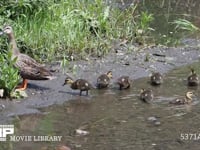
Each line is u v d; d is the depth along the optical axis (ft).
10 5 53.47
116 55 54.49
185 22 63.72
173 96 46.21
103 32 57.47
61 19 55.06
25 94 44.73
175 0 75.31
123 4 69.51
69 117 41.75
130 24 60.23
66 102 44.50
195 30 63.46
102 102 44.73
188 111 43.29
